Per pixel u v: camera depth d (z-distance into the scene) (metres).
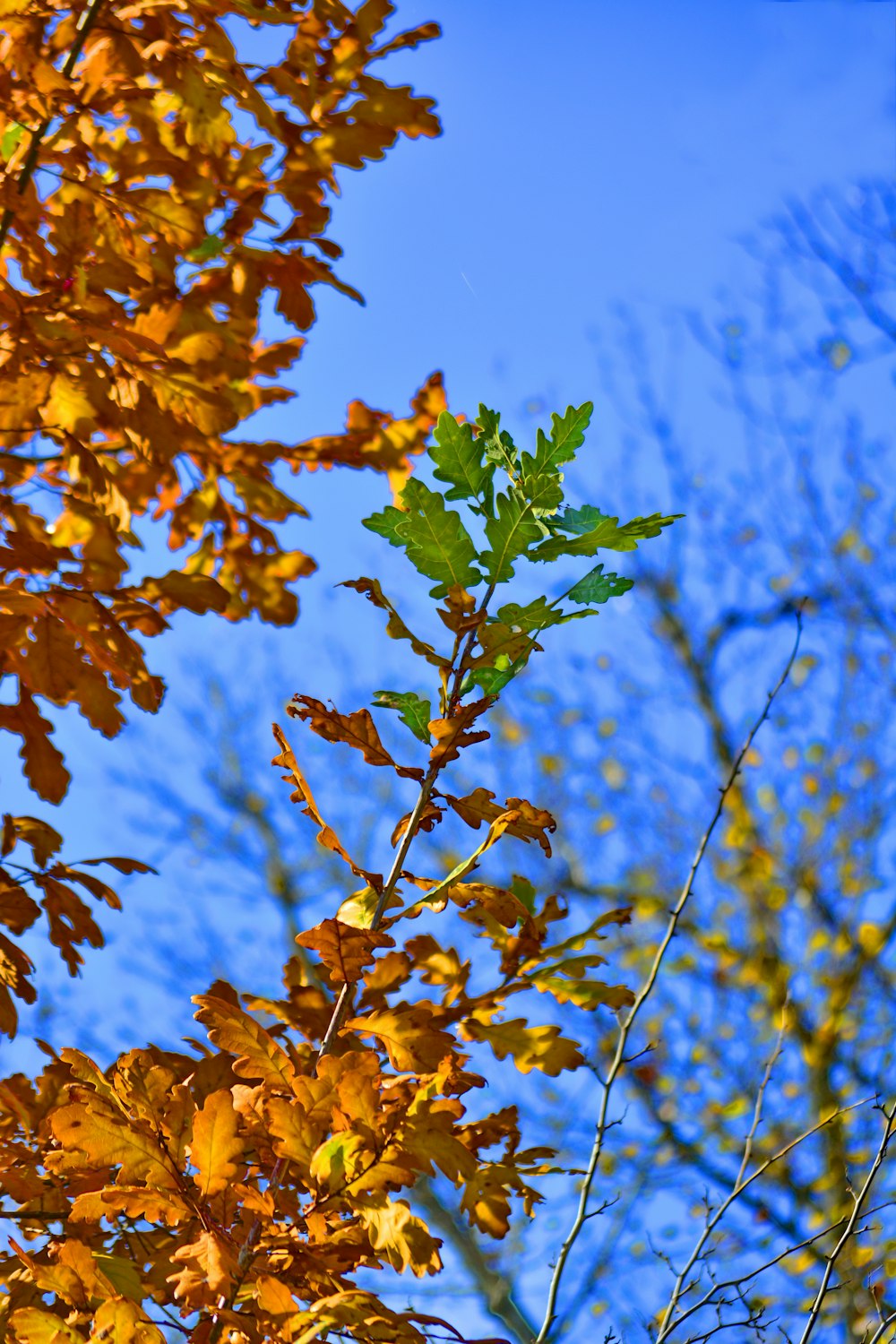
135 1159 2.91
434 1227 7.06
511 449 3.04
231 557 3.86
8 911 3.36
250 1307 2.92
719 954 9.55
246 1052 2.93
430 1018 2.99
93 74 3.43
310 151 3.64
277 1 3.65
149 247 3.51
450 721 3.00
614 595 3.01
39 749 3.51
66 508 3.55
